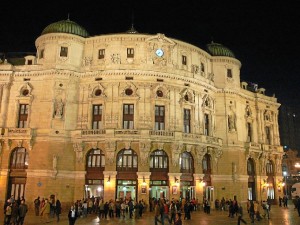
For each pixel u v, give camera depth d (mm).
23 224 33312
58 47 55188
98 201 47531
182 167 53656
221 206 54688
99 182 51188
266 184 67625
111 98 53281
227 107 63438
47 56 55000
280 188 71312
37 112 53125
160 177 51406
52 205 41625
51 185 49844
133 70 53812
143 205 43562
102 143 51406
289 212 49750
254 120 69688
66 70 53938
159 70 54906
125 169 50688
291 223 34938
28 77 54812
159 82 54438
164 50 56375
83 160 51594
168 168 51750
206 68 62906
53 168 50062
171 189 50844
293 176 100500
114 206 42594
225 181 59688
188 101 56719
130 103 53344
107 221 36469
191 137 54000
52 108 52500
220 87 63844
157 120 53906
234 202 41969
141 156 50281
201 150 55250
